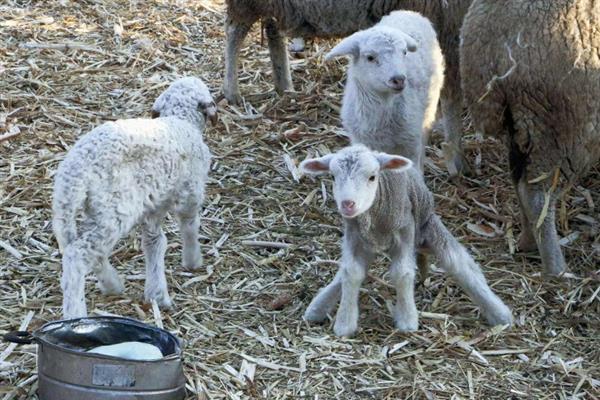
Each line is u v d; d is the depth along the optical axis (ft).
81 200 20.31
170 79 36.37
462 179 30.19
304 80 37.35
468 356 21.30
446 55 31.14
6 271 24.12
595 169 29.89
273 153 31.35
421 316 22.82
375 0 32.01
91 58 37.47
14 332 18.97
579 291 24.34
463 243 26.73
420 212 22.21
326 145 31.94
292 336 21.84
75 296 20.43
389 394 19.89
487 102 24.71
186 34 40.47
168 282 23.86
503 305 22.82
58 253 25.11
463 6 30.37
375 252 21.70
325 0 32.42
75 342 19.48
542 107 23.88
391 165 20.38
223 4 43.50
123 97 34.65
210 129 32.68
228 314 22.75
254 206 28.22
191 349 21.01
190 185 22.74
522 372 20.98
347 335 21.85
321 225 27.32
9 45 37.81
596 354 21.79
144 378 17.94
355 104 27.04
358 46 26.12
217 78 37.11
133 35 39.63
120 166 20.63
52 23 40.06
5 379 19.69
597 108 23.73
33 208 27.14
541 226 24.95
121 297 23.07
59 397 18.01
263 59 38.86
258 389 19.83
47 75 35.68
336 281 22.45
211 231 26.68
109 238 20.74
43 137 31.17
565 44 23.32
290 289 23.95
